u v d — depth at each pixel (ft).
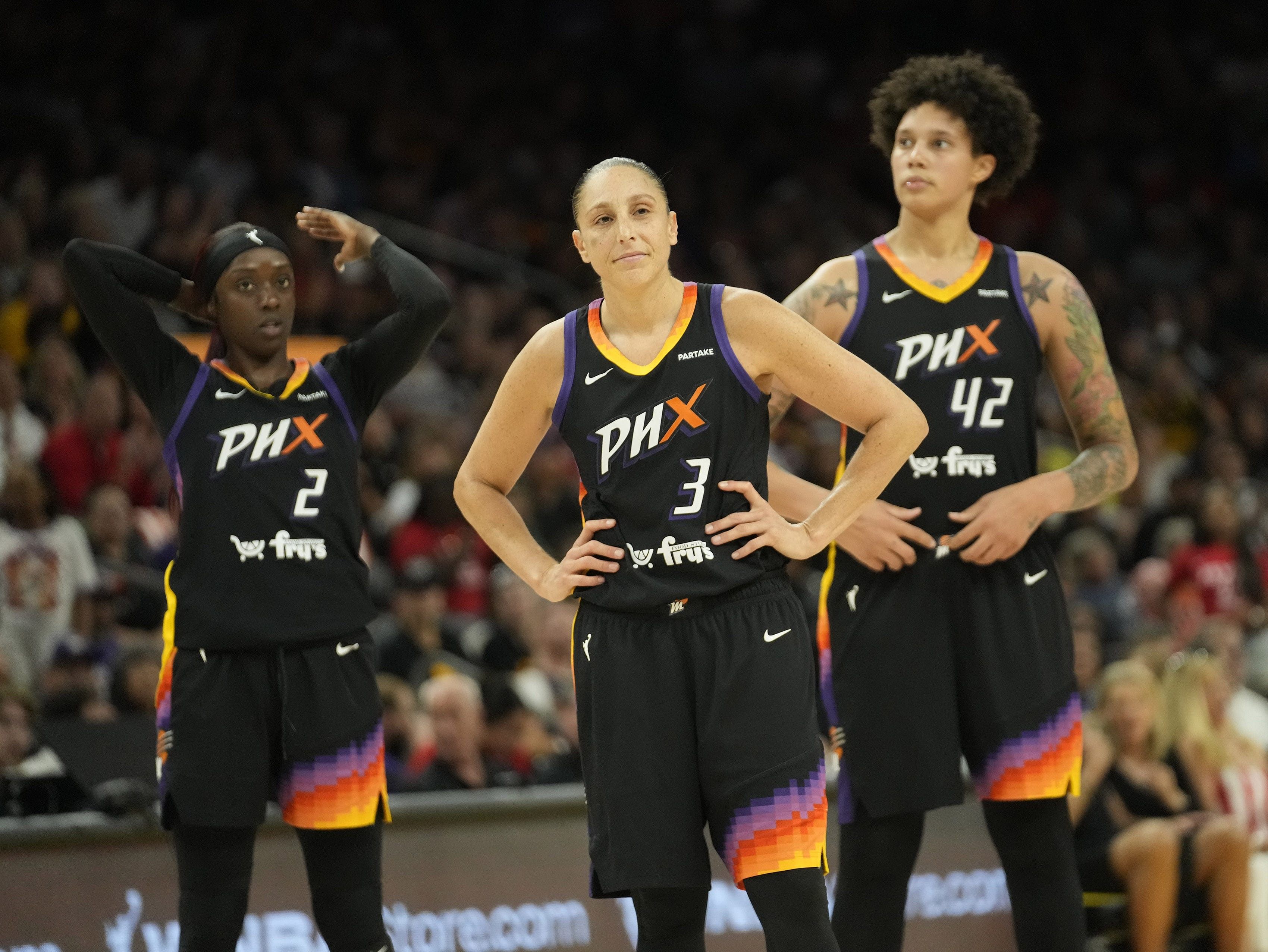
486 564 97.91
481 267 138.21
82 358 105.60
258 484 40.63
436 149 154.10
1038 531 44.91
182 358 42.14
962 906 66.59
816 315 44.93
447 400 118.83
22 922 51.31
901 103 46.03
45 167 122.83
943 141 44.78
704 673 36.06
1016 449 44.37
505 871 59.67
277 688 40.32
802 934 35.45
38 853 51.98
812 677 36.91
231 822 39.73
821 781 36.35
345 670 41.09
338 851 41.06
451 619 89.35
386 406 113.91
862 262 45.27
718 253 152.97
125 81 136.98
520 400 38.45
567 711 81.76
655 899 37.22
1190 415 138.72
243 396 41.47
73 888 52.34
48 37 135.54
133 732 55.98
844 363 37.11
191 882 40.22
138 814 53.57
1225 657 86.99
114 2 140.26
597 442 36.83
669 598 36.01
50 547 78.95
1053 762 43.52
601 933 61.05
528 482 104.17
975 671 43.52
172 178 127.03
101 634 77.77
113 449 91.20
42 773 56.44
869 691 43.70
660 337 37.01
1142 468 125.59
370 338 43.65
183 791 39.68
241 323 41.63
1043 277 45.06
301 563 40.63
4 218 106.52
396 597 85.40
